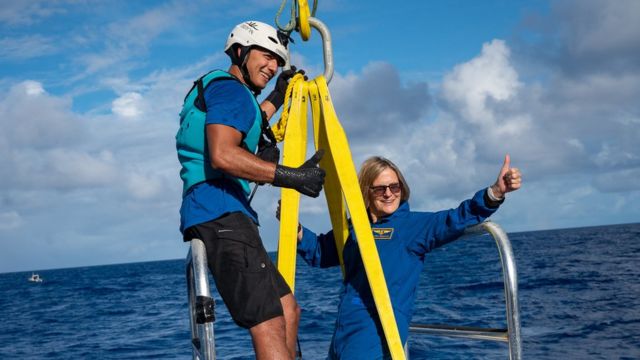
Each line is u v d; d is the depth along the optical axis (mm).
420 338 9797
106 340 15445
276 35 2645
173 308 23625
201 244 2201
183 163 2447
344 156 2914
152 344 13961
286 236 2971
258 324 2215
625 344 9273
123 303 28578
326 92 2992
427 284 20250
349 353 3287
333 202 3480
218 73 2457
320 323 13273
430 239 3299
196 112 2393
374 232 3482
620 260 28078
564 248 44406
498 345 9055
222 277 2264
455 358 8336
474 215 3100
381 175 3537
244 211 2375
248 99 2393
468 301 15188
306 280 32031
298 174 2291
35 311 28141
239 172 2234
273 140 2570
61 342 16000
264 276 2275
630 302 13859
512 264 2607
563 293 16312
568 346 9328
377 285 2881
